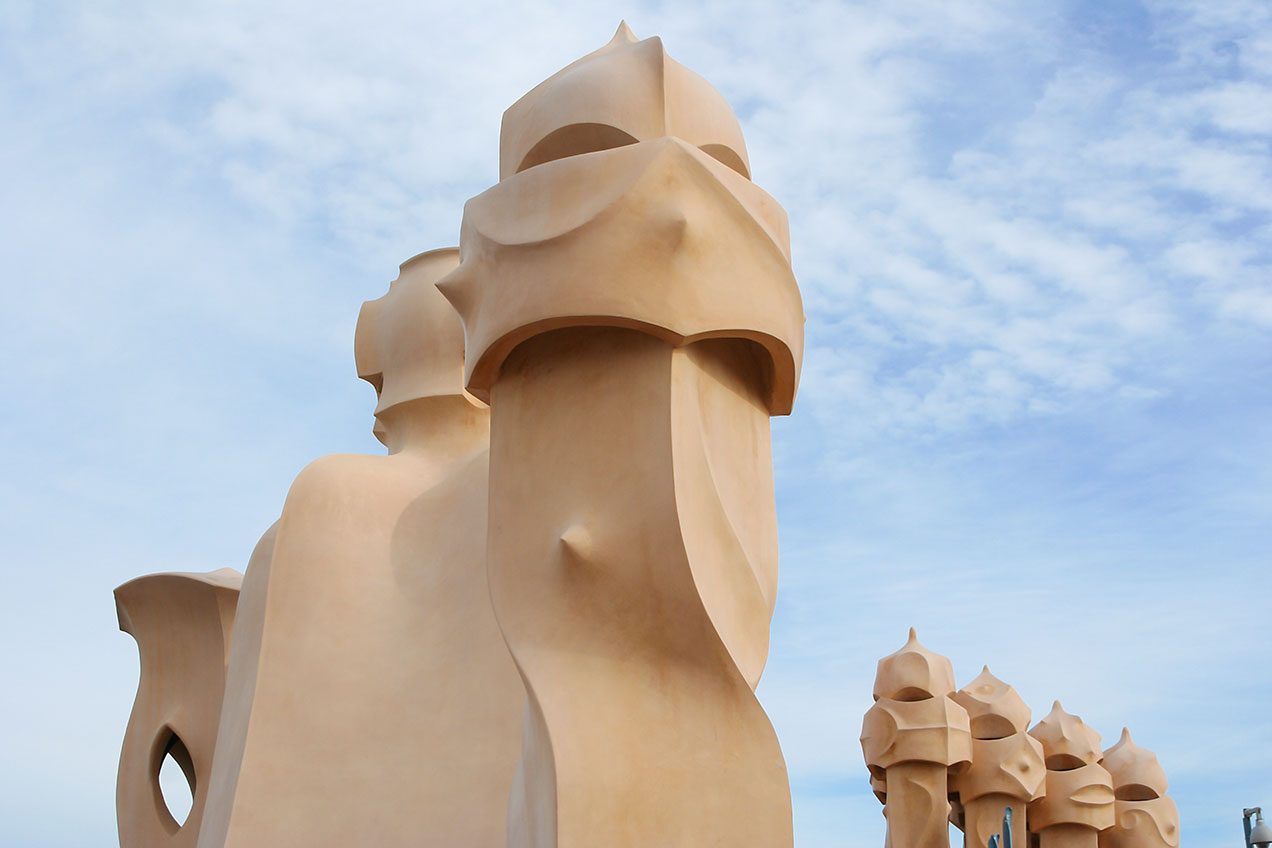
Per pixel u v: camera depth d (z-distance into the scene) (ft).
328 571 38.06
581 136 29.30
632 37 32.37
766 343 27.89
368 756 35.76
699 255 26.55
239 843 34.32
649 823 24.75
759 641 27.04
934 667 34.68
